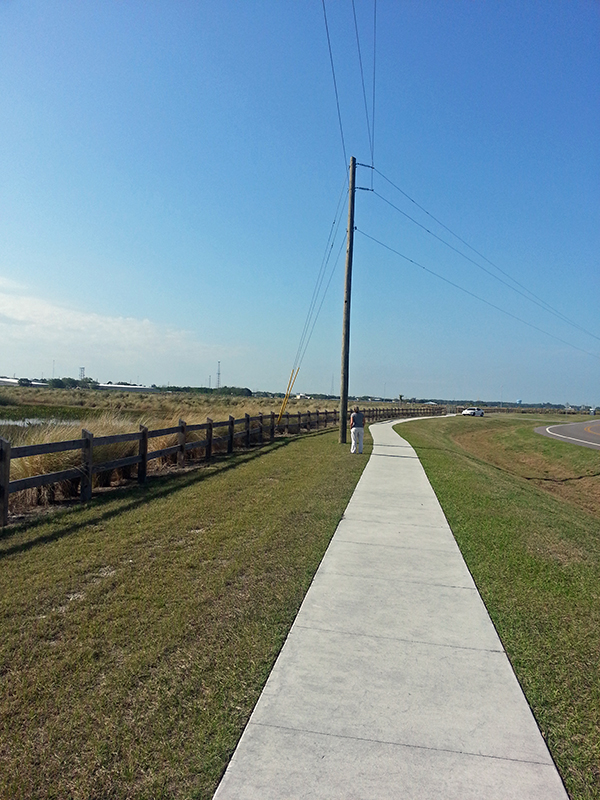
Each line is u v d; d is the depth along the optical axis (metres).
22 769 3.10
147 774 3.08
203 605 5.32
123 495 10.09
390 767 3.17
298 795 2.94
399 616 5.24
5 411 32.34
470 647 4.66
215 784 3.01
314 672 4.18
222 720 3.55
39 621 4.89
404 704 3.80
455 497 11.39
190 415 21.48
